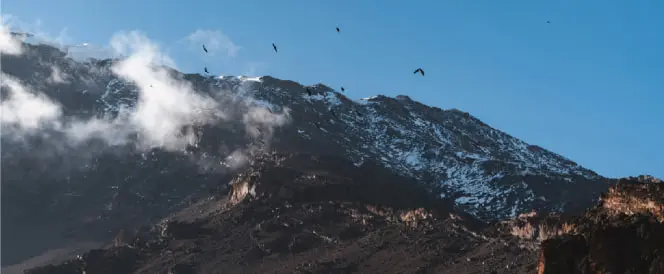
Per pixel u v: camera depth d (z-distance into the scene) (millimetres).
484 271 190000
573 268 107938
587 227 116062
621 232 106000
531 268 165000
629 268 103312
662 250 101875
